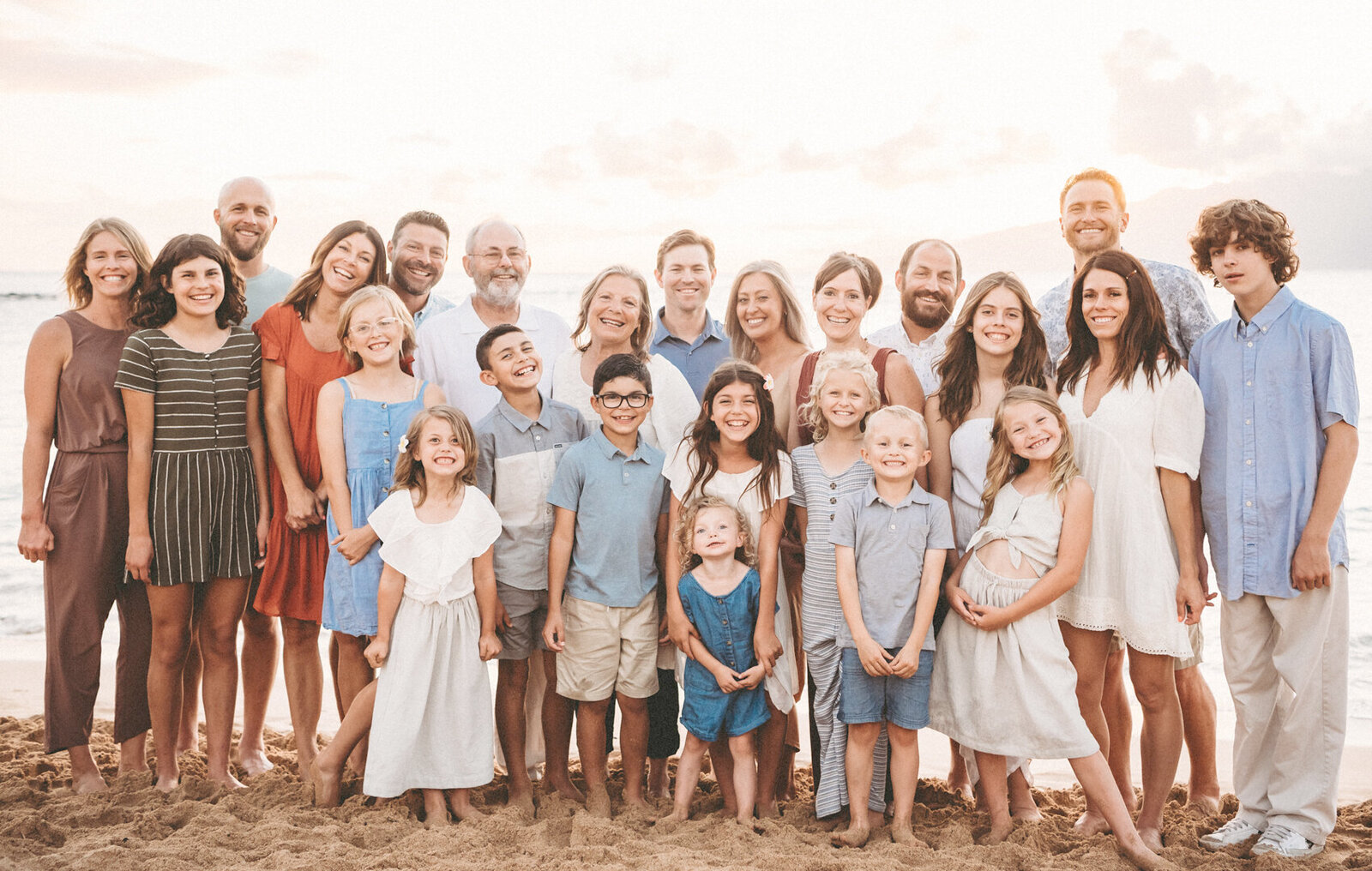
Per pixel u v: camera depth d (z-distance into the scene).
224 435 3.79
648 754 4.00
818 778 3.71
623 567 3.67
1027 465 3.46
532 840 3.30
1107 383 3.50
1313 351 3.32
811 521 3.61
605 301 4.09
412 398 3.83
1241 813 3.53
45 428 3.75
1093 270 3.45
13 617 7.50
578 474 3.71
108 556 3.78
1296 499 3.31
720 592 3.55
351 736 3.60
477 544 3.54
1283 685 3.48
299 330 3.92
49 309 40.12
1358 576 8.41
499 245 4.47
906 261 4.86
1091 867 3.12
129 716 3.92
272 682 4.30
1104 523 3.41
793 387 4.06
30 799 3.68
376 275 4.04
